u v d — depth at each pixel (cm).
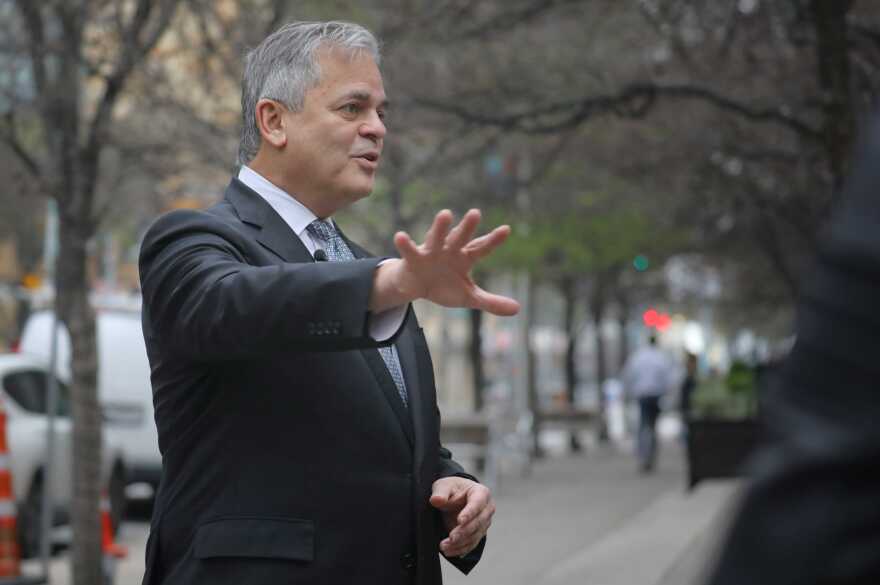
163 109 2709
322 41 750
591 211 5853
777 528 279
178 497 704
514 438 6072
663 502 3891
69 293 2116
